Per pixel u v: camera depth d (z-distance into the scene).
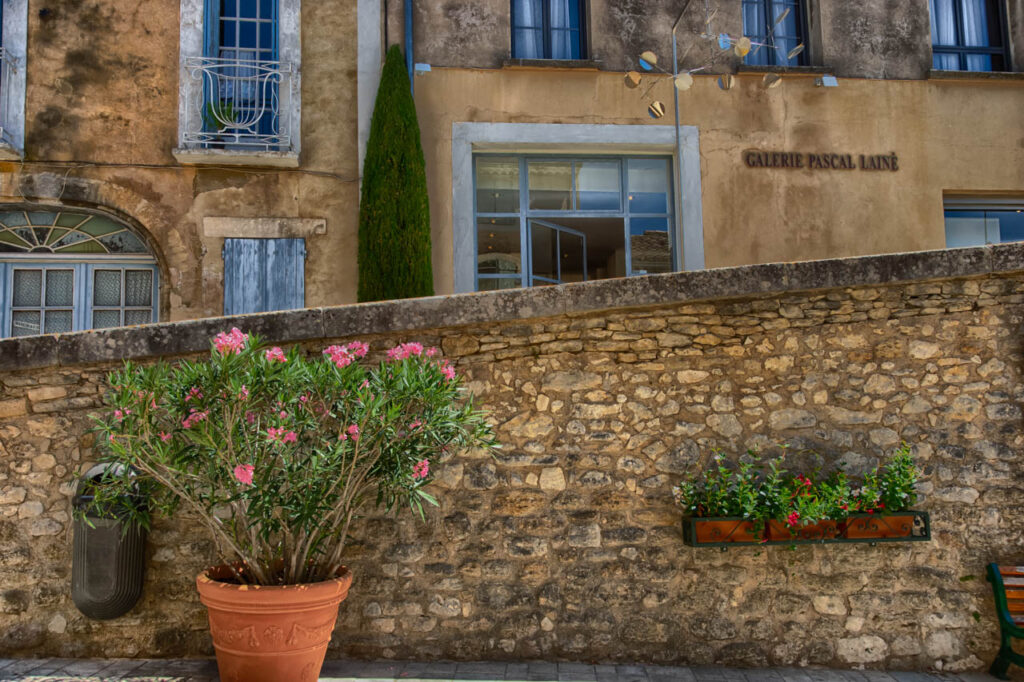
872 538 4.87
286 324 4.99
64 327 8.74
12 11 8.59
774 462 4.95
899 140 9.62
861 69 9.66
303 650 4.00
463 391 5.02
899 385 5.14
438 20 9.20
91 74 8.66
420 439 4.09
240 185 8.79
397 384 4.02
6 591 4.82
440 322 5.04
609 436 5.06
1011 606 4.86
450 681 4.50
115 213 8.67
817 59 9.73
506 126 9.13
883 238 9.46
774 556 4.97
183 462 3.84
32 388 4.96
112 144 8.62
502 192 9.37
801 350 5.16
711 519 4.81
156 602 4.84
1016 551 5.02
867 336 5.18
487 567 4.93
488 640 4.88
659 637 4.90
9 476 4.90
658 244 9.52
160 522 4.89
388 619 4.87
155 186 8.66
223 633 3.98
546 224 9.41
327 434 4.19
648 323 5.15
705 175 9.34
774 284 5.12
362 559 4.91
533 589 4.93
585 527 4.98
